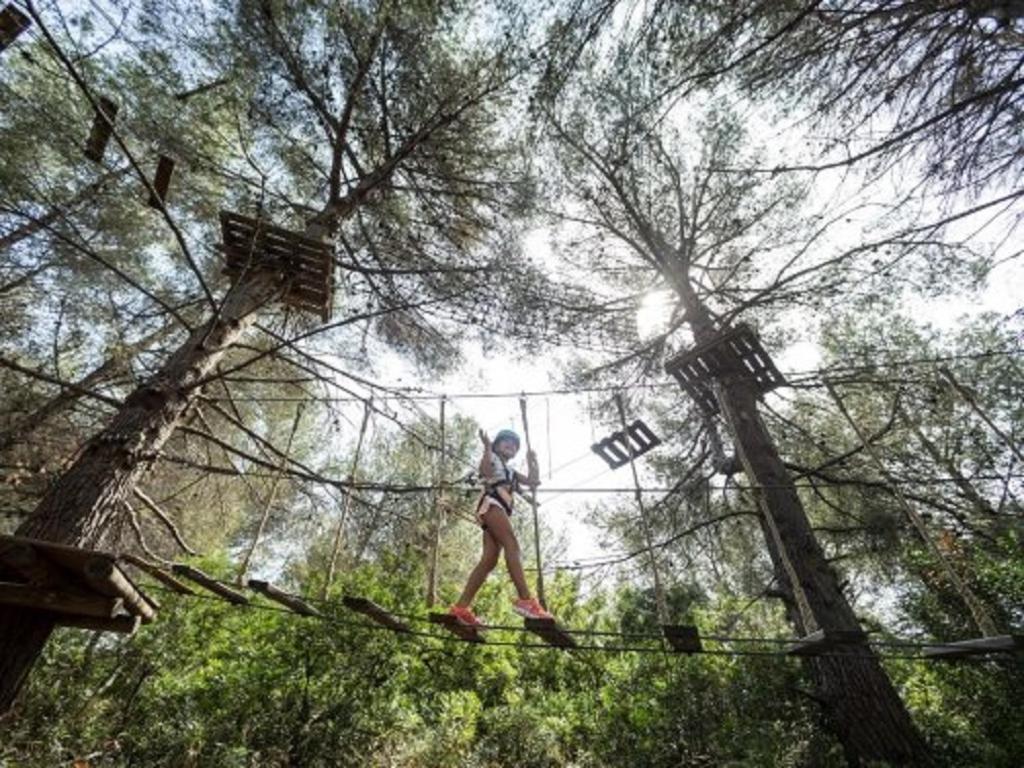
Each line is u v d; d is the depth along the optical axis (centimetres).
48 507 429
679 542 1062
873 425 959
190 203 764
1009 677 734
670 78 489
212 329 570
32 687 639
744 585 1118
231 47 673
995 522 839
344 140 757
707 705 768
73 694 661
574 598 1273
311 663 764
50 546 322
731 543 1109
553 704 972
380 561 859
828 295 869
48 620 392
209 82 697
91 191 676
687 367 791
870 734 639
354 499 687
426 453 814
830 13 432
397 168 854
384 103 799
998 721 707
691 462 1100
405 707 812
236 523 977
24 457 672
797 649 419
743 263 992
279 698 734
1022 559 768
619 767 754
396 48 766
